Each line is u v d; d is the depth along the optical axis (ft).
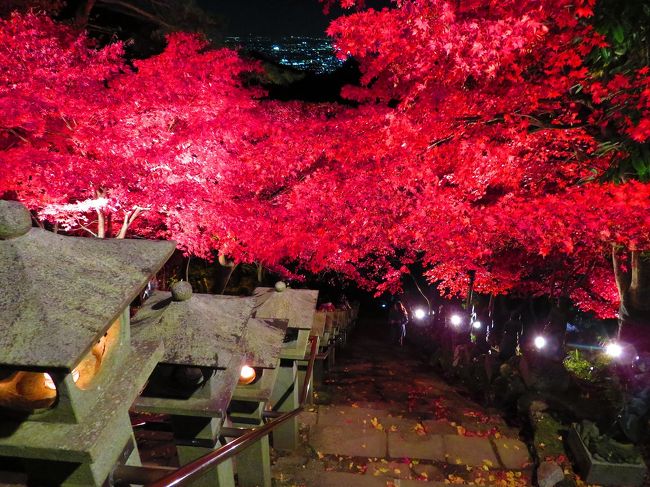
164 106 29.68
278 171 36.60
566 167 31.83
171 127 33.12
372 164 36.55
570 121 30.71
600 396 30.40
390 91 36.99
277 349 16.28
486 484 22.70
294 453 24.21
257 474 18.65
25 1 40.42
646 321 31.83
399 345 61.77
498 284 50.55
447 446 25.81
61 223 34.37
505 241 38.81
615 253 32.96
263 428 13.87
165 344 11.41
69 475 7.37
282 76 60.54
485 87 30.63
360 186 35.42
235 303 13.30
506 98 30.04
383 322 81.87
